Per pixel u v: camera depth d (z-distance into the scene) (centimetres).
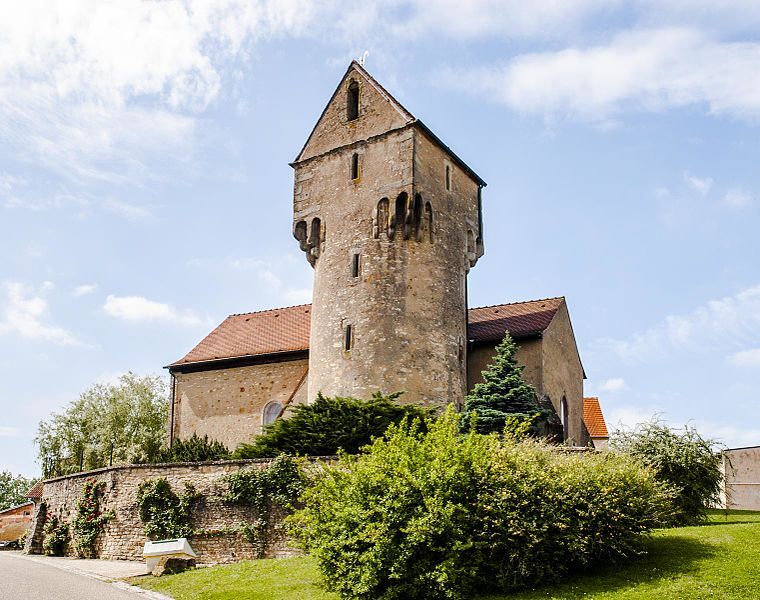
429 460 1606
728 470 3375
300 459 1941
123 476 2517
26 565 2367
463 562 1497
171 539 2312
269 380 3603
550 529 1549
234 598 1638
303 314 3931
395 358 2936
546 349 3269
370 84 3288
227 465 2347
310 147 3400
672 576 1477
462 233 3366
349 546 1542
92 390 5181
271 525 2241
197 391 3791
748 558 1555
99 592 1761
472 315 3753
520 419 2717
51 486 3078
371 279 3028
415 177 3064
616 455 1834
